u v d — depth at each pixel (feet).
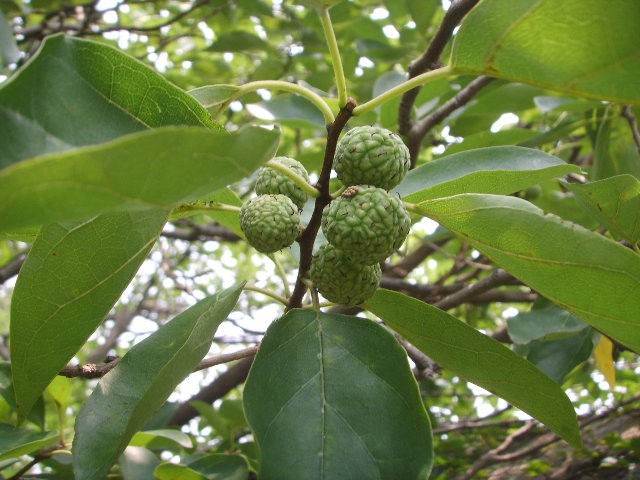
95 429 0.54
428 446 0.43
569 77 0.41
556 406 0.53
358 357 0.49
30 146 0.38
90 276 0.53
